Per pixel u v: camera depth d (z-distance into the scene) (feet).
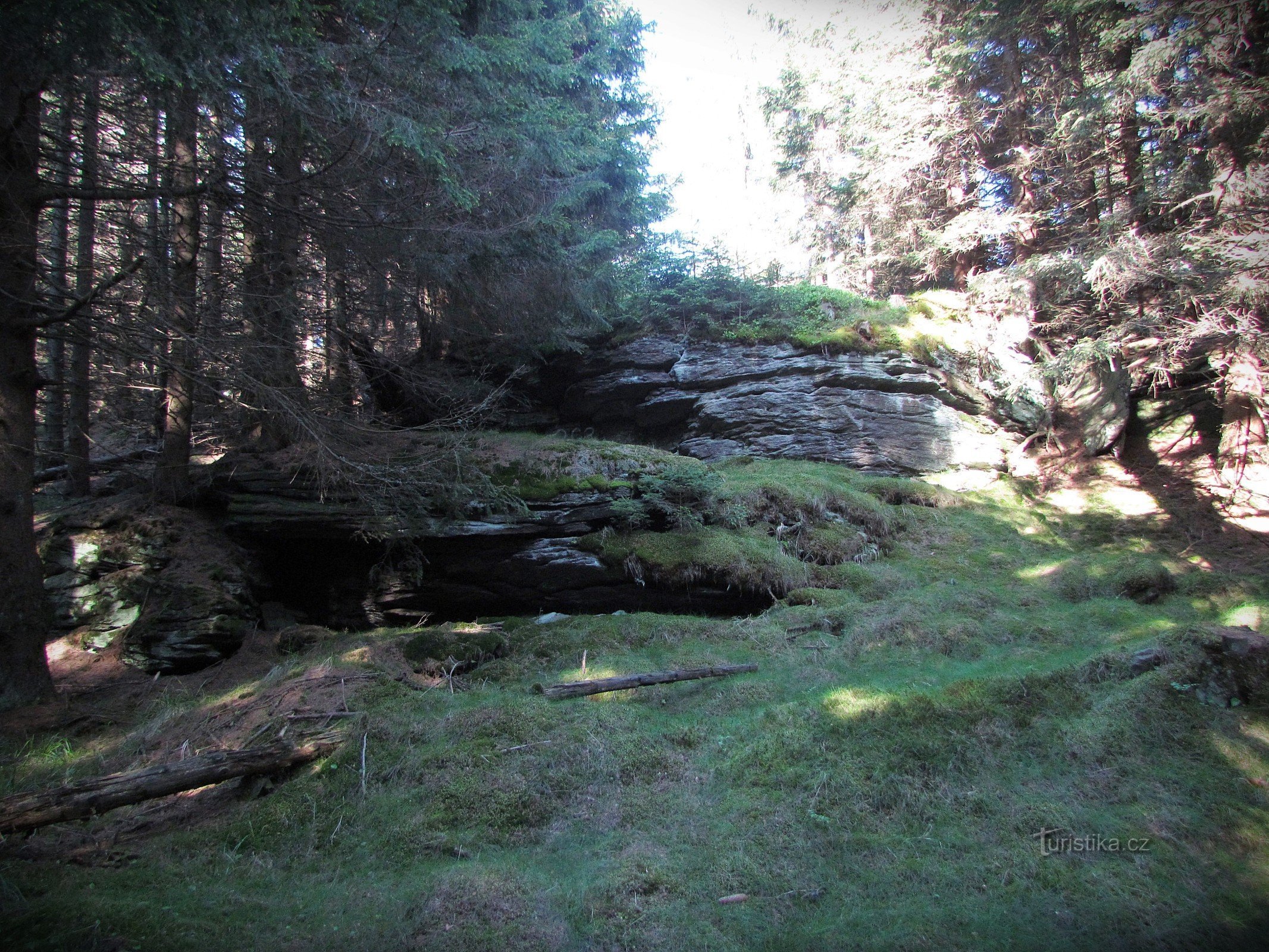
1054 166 43.70
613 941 11.55
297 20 19.25
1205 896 12.23
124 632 26.07
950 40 46.37
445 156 22.53
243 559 28.73
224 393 27.32
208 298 25.12
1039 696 17.80
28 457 22.59
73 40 15.52
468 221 25.30
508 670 22.00
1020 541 32.86
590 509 28.63
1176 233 33.12
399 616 29.63
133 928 10.71
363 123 20.22
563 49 30.76
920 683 19.22
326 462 24.34
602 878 12.98
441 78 21.59
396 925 11.80
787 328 40.34
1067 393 43.80
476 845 14.26
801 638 23.95
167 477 29.86
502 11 28.99
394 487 25.52
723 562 27.09
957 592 26.50
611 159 38.55
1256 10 30.12
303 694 19.15
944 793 15.02
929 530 33.40
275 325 26.76
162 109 20.39
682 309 41.37
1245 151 31.73
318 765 16.55
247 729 18.08
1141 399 44.65
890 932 11.58
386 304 30.68
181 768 15.02
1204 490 35.96
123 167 23.88
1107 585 27.14
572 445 31.48
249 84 18.31
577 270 30.83
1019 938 11.42
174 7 15.71
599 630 24.59
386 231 23.88
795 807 14.76
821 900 12.47
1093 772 15.46
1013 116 45.50
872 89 50.83
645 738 17.48
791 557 28.91
